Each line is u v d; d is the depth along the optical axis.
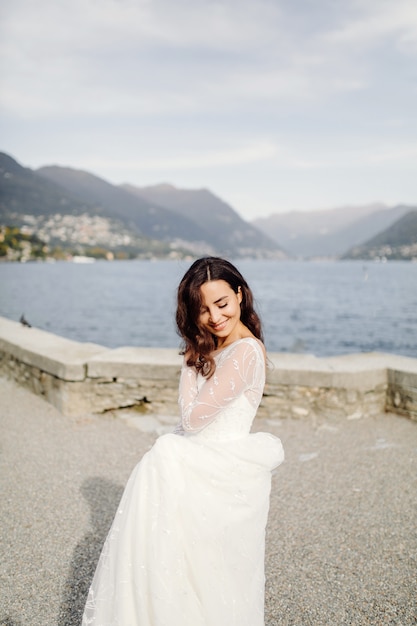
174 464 1.79
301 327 32.62
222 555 1.76
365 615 2.54
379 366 5.82
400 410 5.73
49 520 3.47
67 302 48.34
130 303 48.66
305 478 4.23
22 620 2.46
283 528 3.43
